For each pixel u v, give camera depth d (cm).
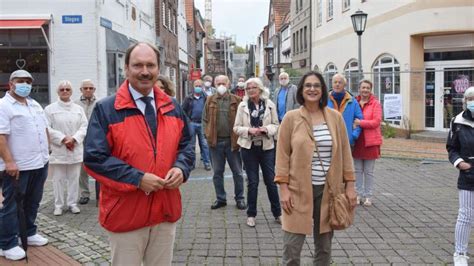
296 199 422
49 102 1375
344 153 437
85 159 327
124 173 319
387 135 1803
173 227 355
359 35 1479
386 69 2017
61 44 1368
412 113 1789
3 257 552
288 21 4641
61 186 738
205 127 774
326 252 434
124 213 330
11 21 1329
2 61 1364
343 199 421
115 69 1543
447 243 598
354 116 766
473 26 1697
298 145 421
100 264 533
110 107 330
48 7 1356
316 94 429
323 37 2948
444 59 1791
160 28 2497
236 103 768
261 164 677
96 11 1372
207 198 854
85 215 736
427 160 1290
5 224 547
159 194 338
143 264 358
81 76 1377
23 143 558
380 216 723
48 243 601
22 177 558
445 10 1714
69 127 739
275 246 589
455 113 1758
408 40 1831
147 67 331
